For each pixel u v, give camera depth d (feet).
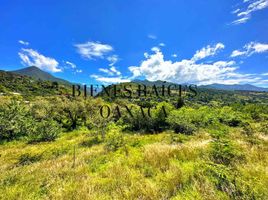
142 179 15.85
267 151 22.61
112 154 29.91
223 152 19.12
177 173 15.75
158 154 23.08
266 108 165.68
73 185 16.26
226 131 41.65
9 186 18.03
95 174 19.48
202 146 25.95
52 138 73.72
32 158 35.63
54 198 13.88
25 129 80.84
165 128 87.86
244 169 15.62
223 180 13.32
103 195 13.56
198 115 95.71
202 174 15.01
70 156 33.17
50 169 23.18
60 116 120.88
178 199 12.12
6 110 78.43
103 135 59.93
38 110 113.70
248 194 11.59
